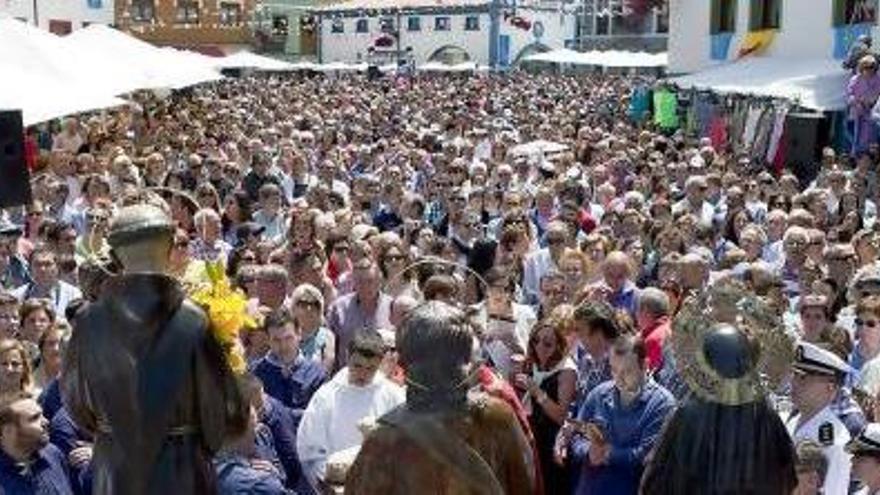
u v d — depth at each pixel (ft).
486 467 10.98
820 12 82.28
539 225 44.24
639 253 35.55
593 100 135.23
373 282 27.94
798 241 33.27
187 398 10.80
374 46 236.22
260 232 39.73
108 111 89.86
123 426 10.63
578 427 19.99
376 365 20.67
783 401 18.30
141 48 74.23
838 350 23.99
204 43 214.90
